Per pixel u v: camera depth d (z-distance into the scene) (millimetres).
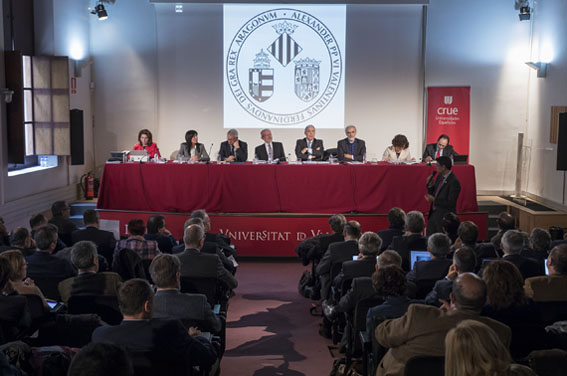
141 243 5301
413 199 8508
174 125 11250
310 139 9844
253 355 5062
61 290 4090
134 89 11211
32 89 9562
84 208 10016
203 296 3594
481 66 11078
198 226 4676
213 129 11227
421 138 11203
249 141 11219
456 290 2832
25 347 2738
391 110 11172
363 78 11102
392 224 6148
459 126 11086
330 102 11125
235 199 8578
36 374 2717
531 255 5094
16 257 3705
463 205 8672
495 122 11148
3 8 8812
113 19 11094
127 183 8664
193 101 11188
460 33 11016
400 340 2898
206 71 11141
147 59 11164
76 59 10516
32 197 9016
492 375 1793
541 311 3787
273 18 10992
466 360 1817
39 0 9656
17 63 8500
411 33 11055
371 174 8516
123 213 8578
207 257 4598
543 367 2691
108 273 3986
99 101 11219
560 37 9742
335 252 5445
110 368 1736
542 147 10375
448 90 11039
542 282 3795
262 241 8492
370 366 3574
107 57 11164
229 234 8492
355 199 8547
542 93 10445
